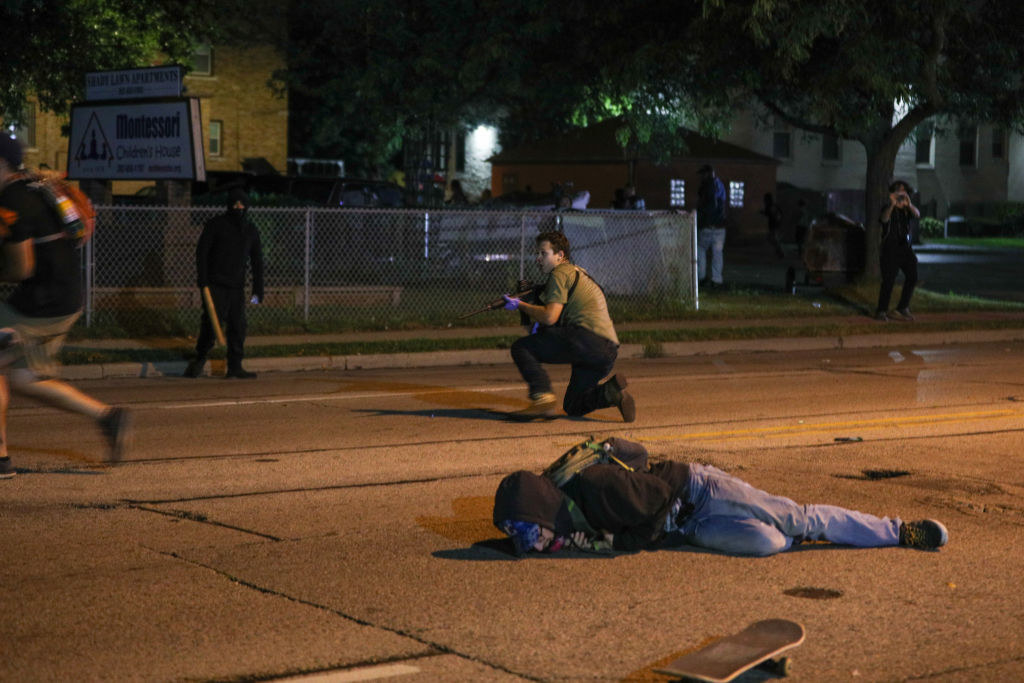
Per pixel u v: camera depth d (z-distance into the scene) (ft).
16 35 62.80
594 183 130.41
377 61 78.84
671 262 66.33
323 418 34.42
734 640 15.52
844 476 26.73
